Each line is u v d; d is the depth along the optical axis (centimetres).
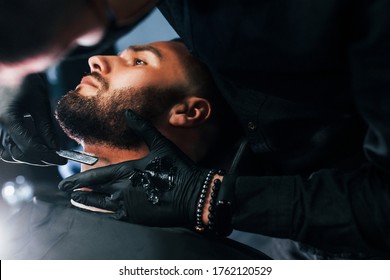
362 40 96
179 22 120
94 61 140
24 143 136
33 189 241
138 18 92
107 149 135
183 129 139
